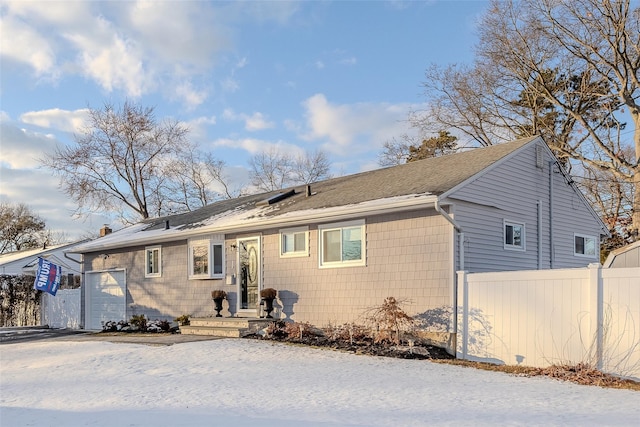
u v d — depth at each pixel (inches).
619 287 375.6
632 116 900.6
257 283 648.4
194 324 663.8
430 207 485.7
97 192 1459.2
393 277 515.8
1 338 745.0
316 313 578.2
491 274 450.0
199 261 710.5
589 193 1094.4
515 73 1076.5
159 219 969.5
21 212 2214.6
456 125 1256.2
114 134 1476.4
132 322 743.1
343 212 530.9
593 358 381.4
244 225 636.7
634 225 884.0
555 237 603.8
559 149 994.1
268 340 564.1
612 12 858.1
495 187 530.9
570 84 1056.2
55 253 1341.0
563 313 404.2
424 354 462.6
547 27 954.1
